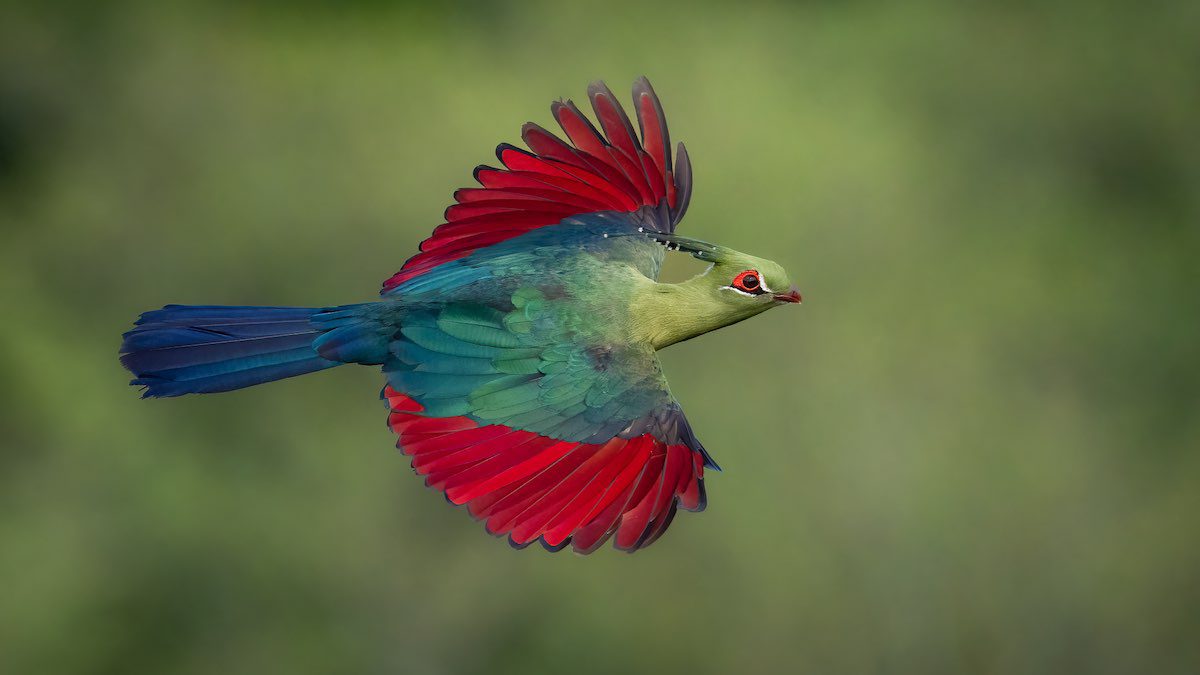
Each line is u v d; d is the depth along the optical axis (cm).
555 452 763
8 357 2850
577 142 879
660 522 735
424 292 830
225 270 2894
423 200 2858
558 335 804
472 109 2930
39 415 2855
